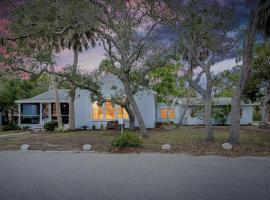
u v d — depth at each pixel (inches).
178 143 495.2
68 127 895.7
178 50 588.4
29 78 650.8
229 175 262.4
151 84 1103.6
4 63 561.0
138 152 410.0
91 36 851.4
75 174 267.0
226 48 536.1
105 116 897.5
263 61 845.8
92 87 692.7
